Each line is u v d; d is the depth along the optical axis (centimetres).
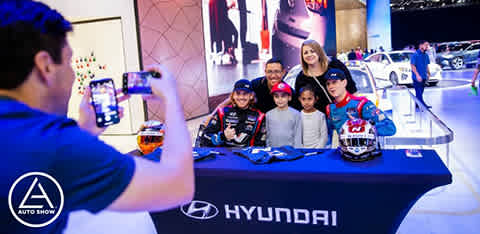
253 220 200
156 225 221
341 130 195
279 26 1419
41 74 62
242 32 1185
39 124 59
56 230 69
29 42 59
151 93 80
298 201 190
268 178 183
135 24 771
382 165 181
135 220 313
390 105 526
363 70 567
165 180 62
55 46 63
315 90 346
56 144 58
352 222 186
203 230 212
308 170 178
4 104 60
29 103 63
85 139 60
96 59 794
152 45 816
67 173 57
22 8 60
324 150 215
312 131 301
